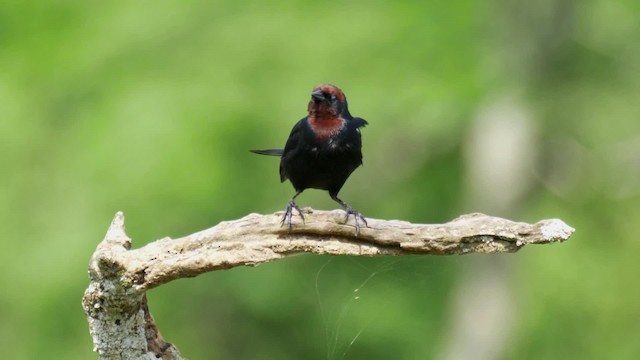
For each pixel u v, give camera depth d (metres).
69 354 14.95
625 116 18.23
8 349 15.08
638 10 16.94
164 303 15.88
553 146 19.11
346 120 7.52
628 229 19.47
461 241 5.79
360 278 16.58
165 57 15.48
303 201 16.31
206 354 16.69
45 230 14.66
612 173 19.06
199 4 15.84
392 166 18.56
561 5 16.89
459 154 18.77
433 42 15.89
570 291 18.52
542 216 19.28
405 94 15.46
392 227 5.84
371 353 16.98
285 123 14.95
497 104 16.75
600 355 19.59
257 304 16.19
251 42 15.36
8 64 15.78
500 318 18.30
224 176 14.29
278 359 17.05
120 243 5.59
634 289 19.14
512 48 16.80
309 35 15.41
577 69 17.62
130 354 5.77
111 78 15.39
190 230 14.49
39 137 15.19
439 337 17.55
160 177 13.80
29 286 14.52
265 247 5.80
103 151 14.05
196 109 14.49
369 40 15.58
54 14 16.30
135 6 15.91
